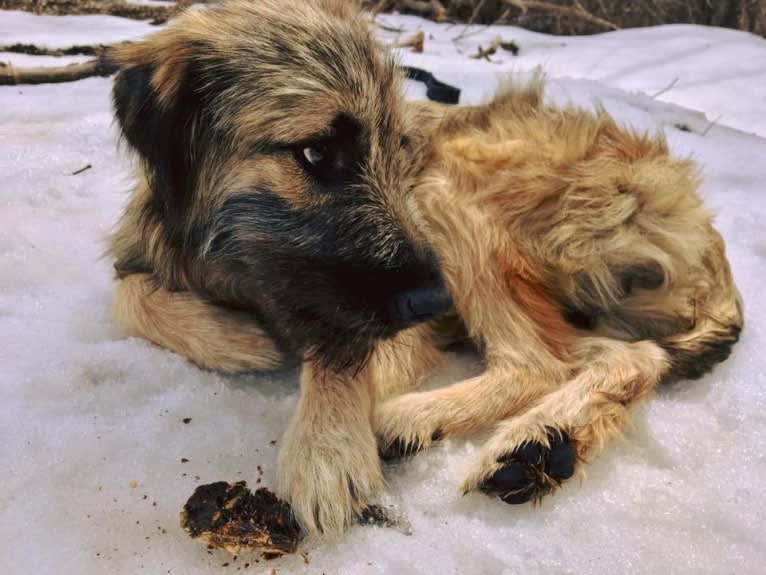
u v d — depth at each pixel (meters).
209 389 0.50
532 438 0.44
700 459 0.46
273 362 0.52
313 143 0.46
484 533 0.40
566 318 0.58
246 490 0.40
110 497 0.40
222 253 0.49
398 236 0.46
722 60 1.25
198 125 0.49
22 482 0.41
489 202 0.56
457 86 1.03
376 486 0.43
